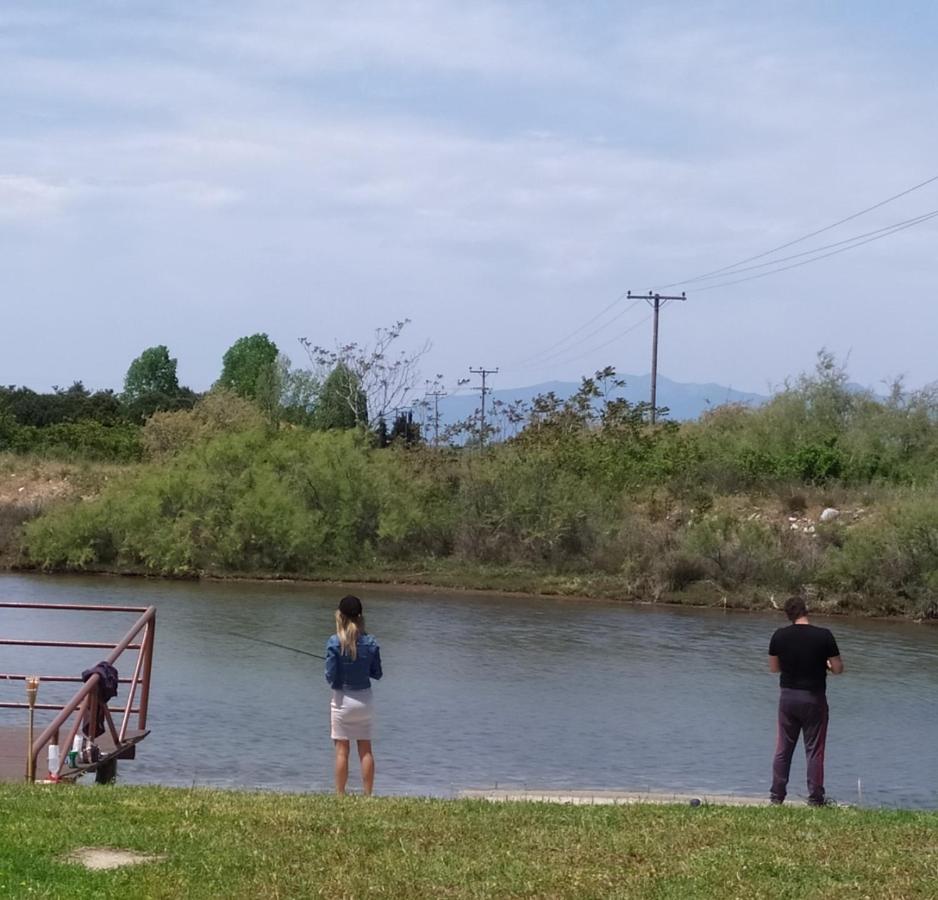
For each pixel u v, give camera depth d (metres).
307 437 43.94
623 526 39.28
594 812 10.87
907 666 26.98
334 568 39.78
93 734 13.16
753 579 36.66
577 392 46.19
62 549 40.19
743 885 8.41
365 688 13.42
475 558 40.38
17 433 59.72
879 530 36.47
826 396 53.31
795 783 17.03
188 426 59.06
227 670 23.92
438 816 10.35
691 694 22.95
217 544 39.59
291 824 9.72
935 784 17.25
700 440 49.47
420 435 47.75
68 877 8.03
